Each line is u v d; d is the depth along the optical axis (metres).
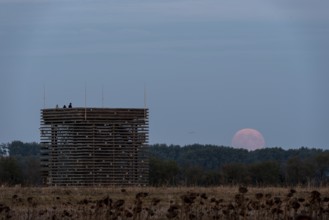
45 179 162.12
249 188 117.75
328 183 121.50
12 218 73.38
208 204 83.00
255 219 69.44
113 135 161.50
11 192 110.31
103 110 161.12
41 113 163.75
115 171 161.12
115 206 68.62
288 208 68.62
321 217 66.94
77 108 161.12
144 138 162.88
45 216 76.50
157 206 89.69
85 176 160.50
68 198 101.19
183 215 68.00
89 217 71.06
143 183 161.38
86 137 160.62
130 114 162.12
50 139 163.25
